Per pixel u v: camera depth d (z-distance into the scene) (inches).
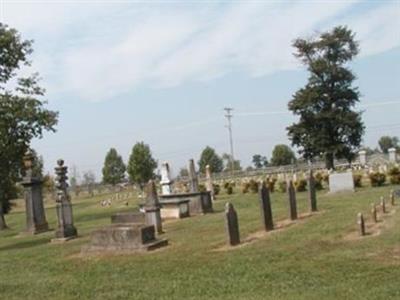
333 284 426.9
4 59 1491.1
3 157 1489.9
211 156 4367.6
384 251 529.0
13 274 608.7
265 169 3644.2
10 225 1707.7
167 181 1405.0
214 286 459.5
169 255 628.1
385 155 3321.9
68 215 943.7
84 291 486.6
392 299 370.9
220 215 1098.7
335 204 1051.3
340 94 2797.7
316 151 2822.3
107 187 4542.3
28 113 1482.5
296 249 578.9
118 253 679.7
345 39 2854.3
